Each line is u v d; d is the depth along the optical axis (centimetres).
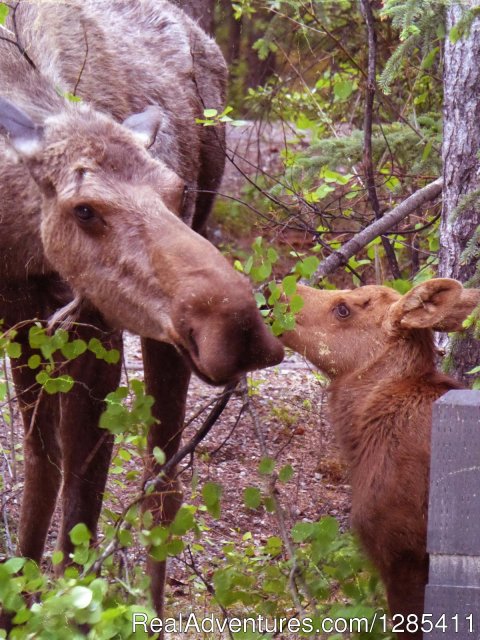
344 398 339
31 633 280
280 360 294
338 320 343
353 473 333
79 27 369
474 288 363
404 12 379
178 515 303
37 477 370
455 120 388
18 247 338
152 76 387
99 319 345
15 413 442
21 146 324
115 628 281
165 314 303
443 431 274
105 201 311
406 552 318
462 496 274
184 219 398
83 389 352
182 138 393
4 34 354
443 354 379
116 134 323
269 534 416
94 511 359
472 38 383
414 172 450
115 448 435
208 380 297
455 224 387
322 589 316
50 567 390
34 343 321
